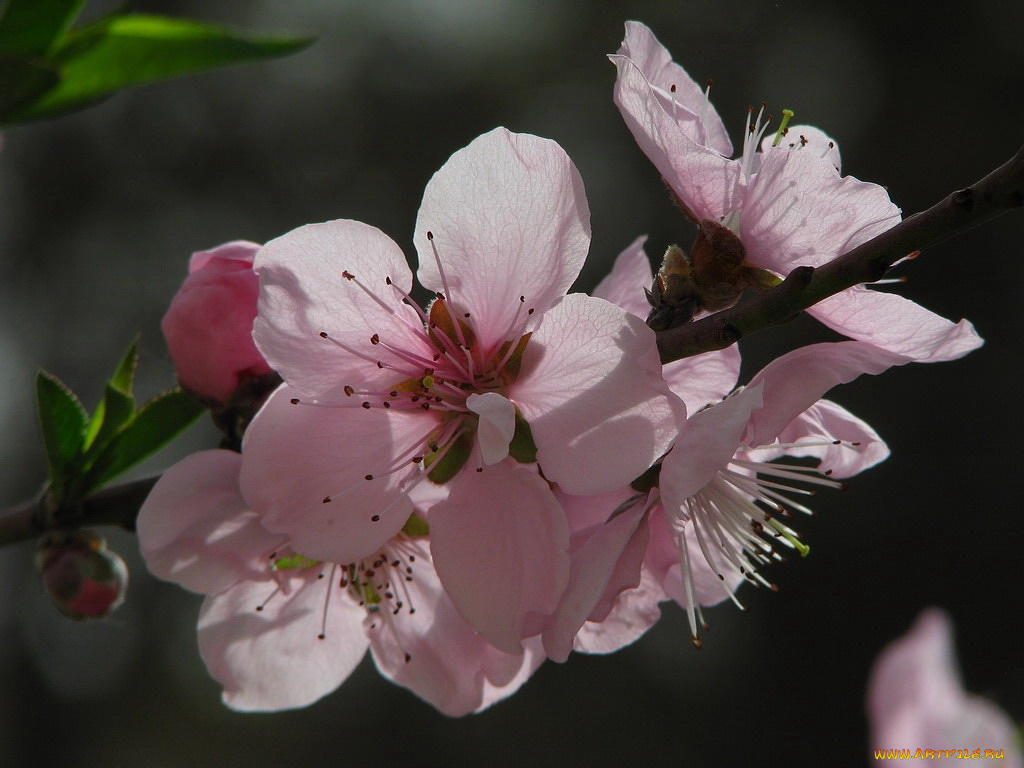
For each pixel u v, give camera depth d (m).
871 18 1.10
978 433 1.03
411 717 1.06
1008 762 0.41
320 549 0.36
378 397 0.37
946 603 1.01
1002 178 0.35
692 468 0.36
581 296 0.36
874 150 1.09
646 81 0.36
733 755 1.02
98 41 0.38
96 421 0.38
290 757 1.07
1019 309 1.04
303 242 0.36
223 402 0.38
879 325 0.37
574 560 0.36
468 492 0.36
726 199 0.37
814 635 1.04
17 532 0.38
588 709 1.03
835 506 1.05
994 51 1.09
